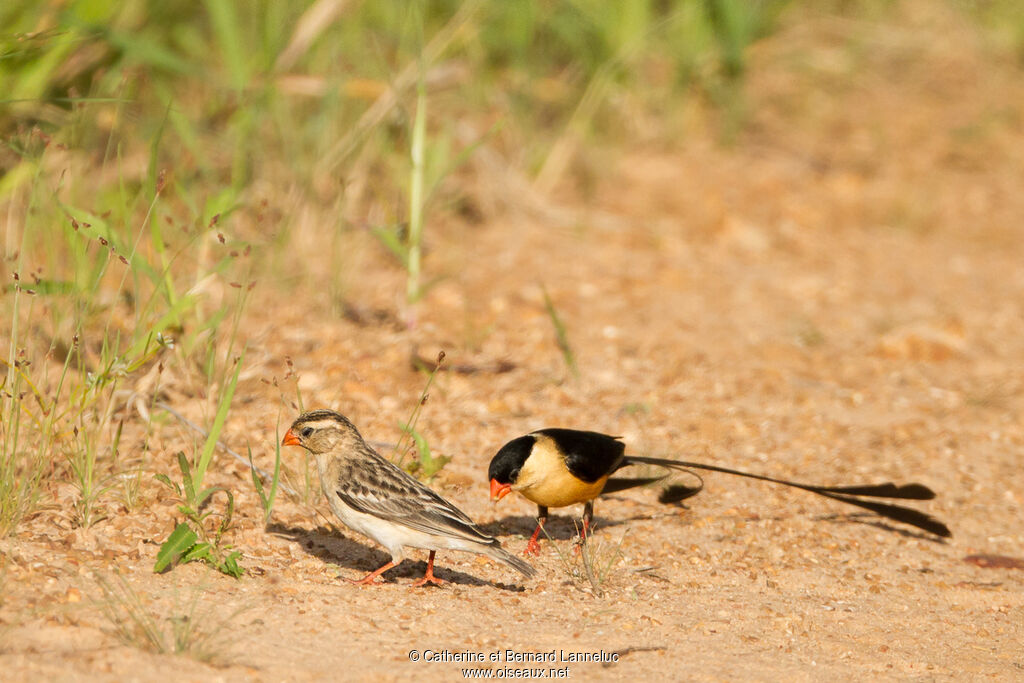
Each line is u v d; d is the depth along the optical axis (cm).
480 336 1474
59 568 800
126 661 669
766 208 2072
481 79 2014
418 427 1207
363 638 766
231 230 1548
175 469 1013
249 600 804
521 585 913
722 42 2270
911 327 1623
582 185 2055
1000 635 895
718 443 1271
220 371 1225
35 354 1138
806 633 866
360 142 1731
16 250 1279
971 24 2925
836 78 2661
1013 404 1438
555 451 942
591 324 1566
